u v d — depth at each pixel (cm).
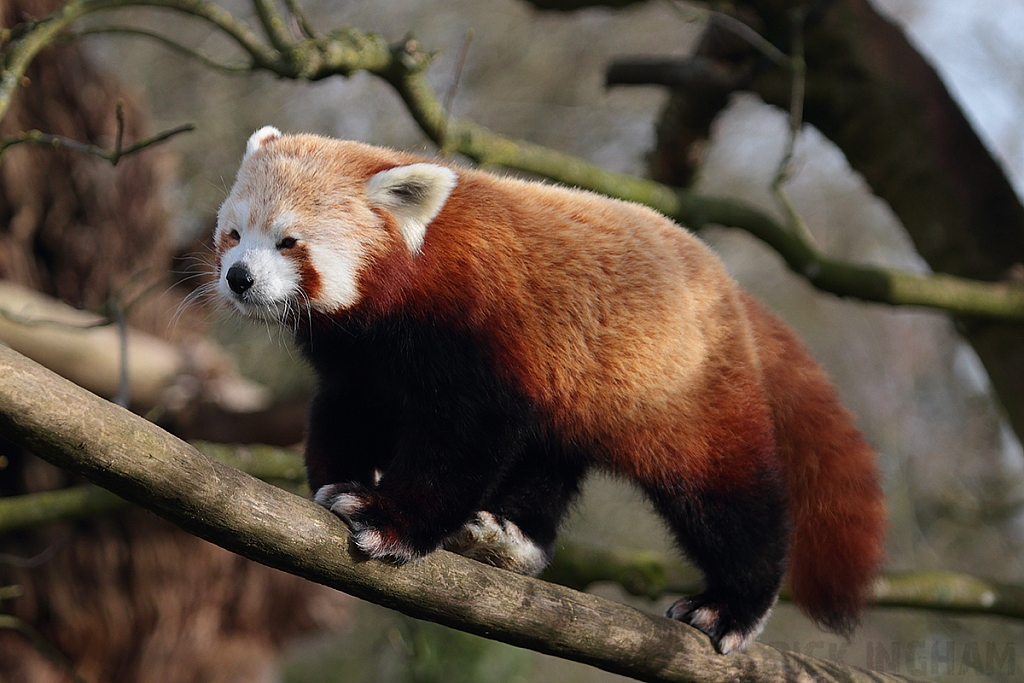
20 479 1044
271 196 547
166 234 1176
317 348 588
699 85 1080
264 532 446
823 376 655
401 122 2294
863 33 1056
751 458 577
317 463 605
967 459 2280
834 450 634
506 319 537
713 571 591
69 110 1105
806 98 1069
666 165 1166
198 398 1087
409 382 540
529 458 617
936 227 1051
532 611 504
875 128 1063
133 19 2244
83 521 1066
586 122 2584
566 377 551
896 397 2397
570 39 2594
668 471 576
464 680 1253
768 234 926
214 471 430
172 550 1108
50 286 1086
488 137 844
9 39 709
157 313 1144
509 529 595
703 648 561
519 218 558
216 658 1159
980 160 1052
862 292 933
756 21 1056
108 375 1031
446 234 541
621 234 576
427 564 489
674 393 561
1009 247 1031
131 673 1104
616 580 923
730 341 584
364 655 1895
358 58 761
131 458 407
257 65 745
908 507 2088
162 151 1186
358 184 552
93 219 1107
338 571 468
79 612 1062
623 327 550
